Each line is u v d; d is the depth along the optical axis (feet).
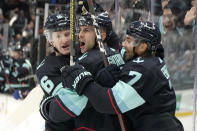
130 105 15.05
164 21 26.94
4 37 72.69
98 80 15.70
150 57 16.20
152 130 15.80
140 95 15.20
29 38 74.18
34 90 26.86
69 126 18.16
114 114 16.52
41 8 48.75
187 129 42.52
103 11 19.13
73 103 15.46
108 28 17.81
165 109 16.05
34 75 48.78
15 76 60.18
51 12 44.09
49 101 17.13
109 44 19.06
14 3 97.30
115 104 14.82
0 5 100.27
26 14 86.28
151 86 15.35
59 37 17.65
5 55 61.41
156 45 16.42
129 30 16.43
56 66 17.61
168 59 46.26
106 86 15.56
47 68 17.78
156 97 15.67
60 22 17.39
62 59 17.87
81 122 16.83
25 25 83.71
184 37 42.88
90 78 15.24
